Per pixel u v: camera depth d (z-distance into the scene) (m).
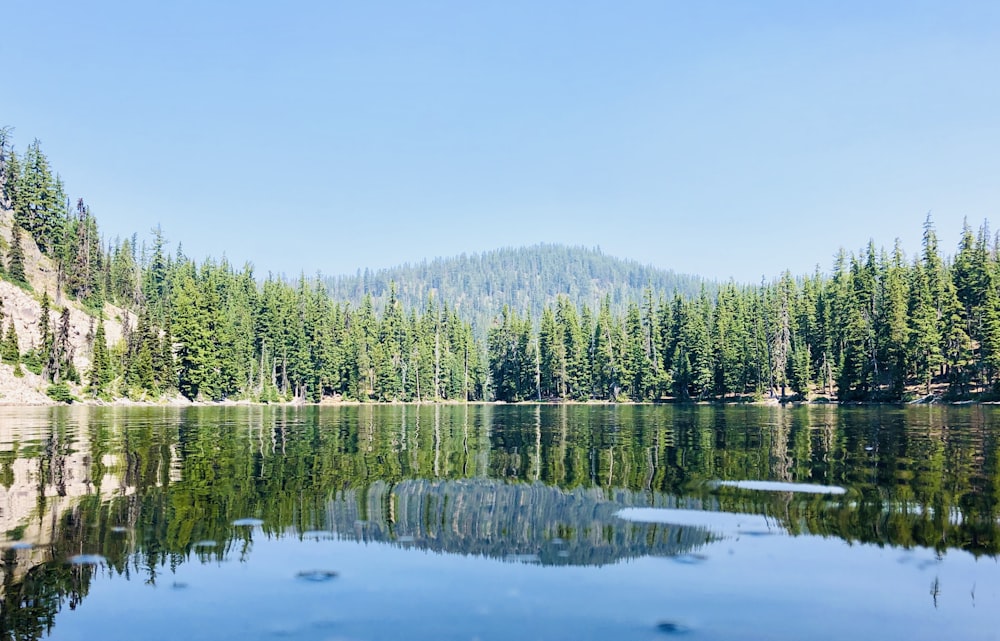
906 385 100.88
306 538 15.82
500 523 17.44
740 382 118.31
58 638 10.07
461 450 35.12
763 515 18.33
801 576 13.12
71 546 14.91
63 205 132.00
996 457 30.19
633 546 15.24
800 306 126.50
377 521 17.58
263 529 16.64
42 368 103.50
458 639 10.08
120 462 28.59
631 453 33.22
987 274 93.56
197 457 30.78
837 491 21.70
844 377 101.38
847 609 11.41
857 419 60.56
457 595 12.03
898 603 11.72
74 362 113.88
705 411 88.19
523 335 150.75
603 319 142.75
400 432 49.25
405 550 14.91
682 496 21.02
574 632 10.33
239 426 54.59
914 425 51.69
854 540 15.69
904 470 26.19
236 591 12.17
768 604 11.62
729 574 13.27
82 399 101.69
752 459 30.12
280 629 10.39
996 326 87.00
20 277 115.62
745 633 10.40
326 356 136.50
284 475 25.25
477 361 163.50
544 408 110.12
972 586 12.57
